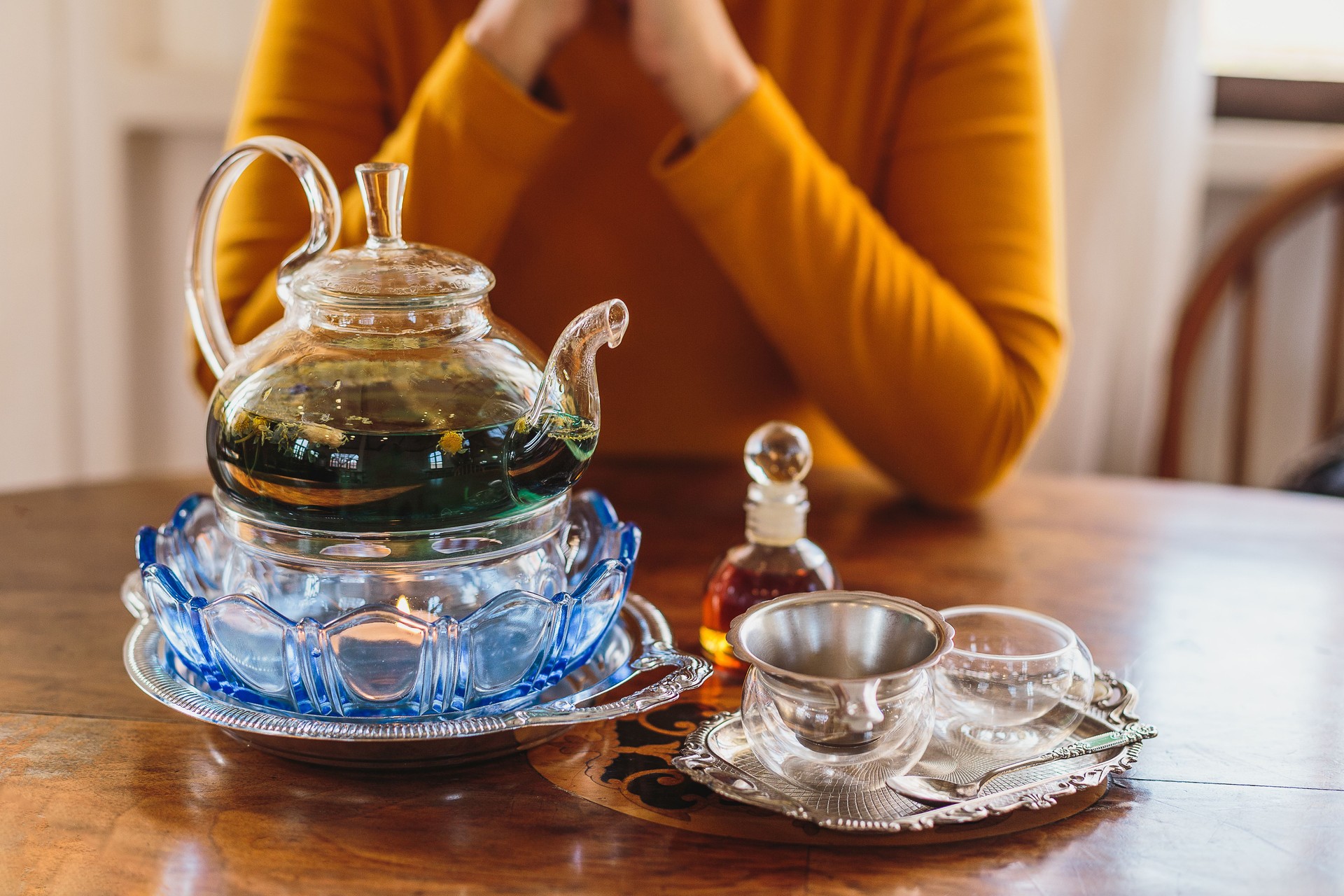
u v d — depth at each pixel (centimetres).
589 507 57
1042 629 47
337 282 44
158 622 46
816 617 44
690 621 59
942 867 38
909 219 93
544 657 45
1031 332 87
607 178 95
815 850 39
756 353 98
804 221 80
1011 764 43
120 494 80
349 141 94
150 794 43
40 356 158
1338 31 156
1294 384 161
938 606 61
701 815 42
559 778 44
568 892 37
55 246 155
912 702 40
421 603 44
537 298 97
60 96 151
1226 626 60
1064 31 139
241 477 44
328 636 41
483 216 82
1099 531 76
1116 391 151
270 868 38
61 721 48
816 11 94
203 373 87
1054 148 98
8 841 39
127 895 37
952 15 93
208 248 53
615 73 93
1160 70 138
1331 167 122
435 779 44
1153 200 143
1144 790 43
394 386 44
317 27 94
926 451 81
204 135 157
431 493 43
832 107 96
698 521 75
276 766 45
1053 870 38
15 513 76
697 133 80
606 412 99
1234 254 124
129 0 150
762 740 41
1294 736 48
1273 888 37
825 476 88
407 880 38
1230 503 82
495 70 78
